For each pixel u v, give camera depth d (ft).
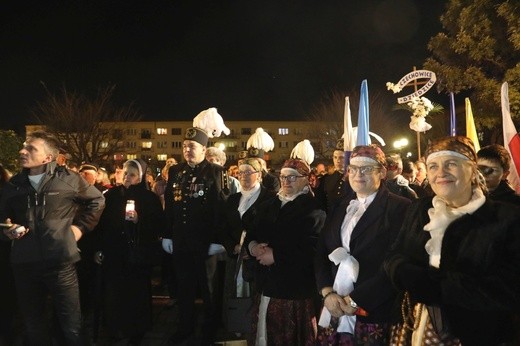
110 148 113.29
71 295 14.07
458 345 8.10
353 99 100.48
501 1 39.40
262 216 13.57
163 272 26.68
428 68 44.39
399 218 10.23
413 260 8.54
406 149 86.99
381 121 99.71
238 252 16.80
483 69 42.86
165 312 22.41
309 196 13.37
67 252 13.80
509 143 14.97
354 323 10.64
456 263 7.77
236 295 17.40
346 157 16.40
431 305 8.08
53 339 17.51
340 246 10.90
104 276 17.69
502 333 7.77
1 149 57.62
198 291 21.21
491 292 7.27
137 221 17.38
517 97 37.32
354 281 10.31
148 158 253.85
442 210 8.14
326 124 113.39
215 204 17.79
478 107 42.11
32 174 13.94
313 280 12.84
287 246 12.75
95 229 17.97
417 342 8.38
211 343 17.81
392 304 9.78
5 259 16.48
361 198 10.98
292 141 270.26
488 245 7.50
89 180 21.53
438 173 8.24
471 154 8.30
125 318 17.44
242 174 17.95
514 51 39.58
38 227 13.60
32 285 13.83
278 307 12.84
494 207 7.82
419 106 26.21
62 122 103.14
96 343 18.24
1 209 13.87
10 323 16.90
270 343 12.94
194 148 18.17
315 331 12.89
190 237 17.67
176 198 18.26
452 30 43.68
